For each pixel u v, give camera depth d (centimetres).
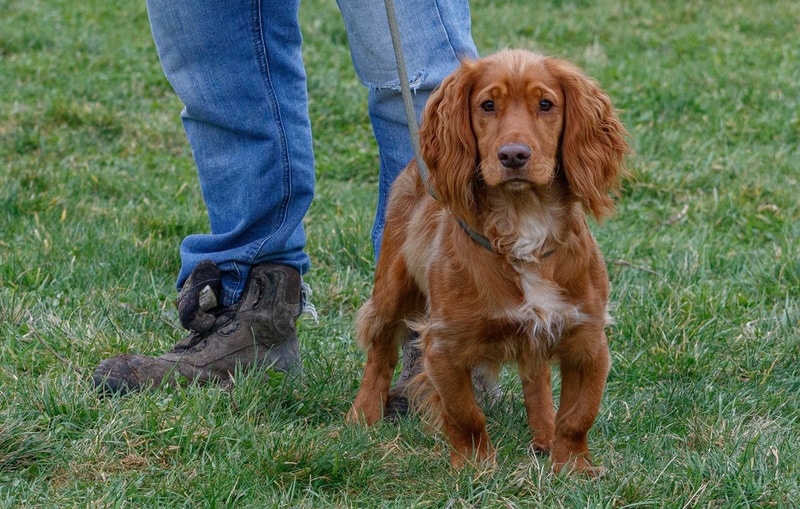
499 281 428
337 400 526
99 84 1193
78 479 416
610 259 723
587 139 437
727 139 1025
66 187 838
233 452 434
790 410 518
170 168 935
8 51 1348
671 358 571
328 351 590
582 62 1344
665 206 859
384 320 531
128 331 586
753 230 800
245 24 486
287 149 502
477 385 537
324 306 662
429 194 489
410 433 479
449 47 532
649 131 1023
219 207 519
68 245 700
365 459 441
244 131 498
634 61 1311
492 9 1650
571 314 430
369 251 737
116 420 452
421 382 519
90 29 1465
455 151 437
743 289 677
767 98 1121
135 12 1609
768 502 406
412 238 498
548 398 504
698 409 508
